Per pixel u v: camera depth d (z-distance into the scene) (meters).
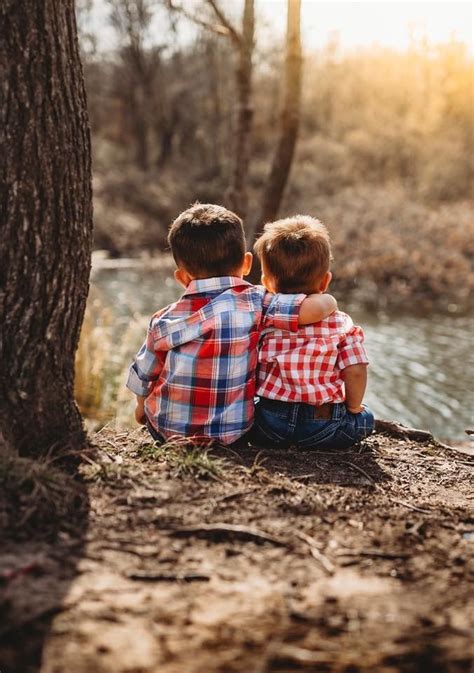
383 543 2.23
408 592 1.93
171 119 28.52
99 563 1.98
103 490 2.45
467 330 11.80
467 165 24.41
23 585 1.83
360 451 3.32
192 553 2.08
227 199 6.84
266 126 30.38
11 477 2.34
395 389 8.70
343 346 3.13
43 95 2.64
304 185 23.17
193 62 28.23
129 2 25.70
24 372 2.72
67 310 2.81
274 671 1.59
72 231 2.78
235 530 2.20
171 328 3.02
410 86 33.09
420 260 15.54
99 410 6.62
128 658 1.60
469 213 19.16
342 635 1.72
